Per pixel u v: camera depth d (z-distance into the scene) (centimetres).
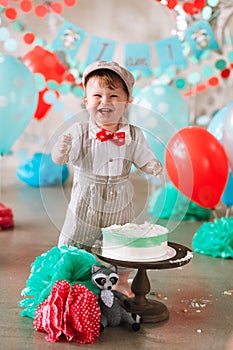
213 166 354
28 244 354
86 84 258
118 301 241
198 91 530
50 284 232
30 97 404
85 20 624
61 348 210
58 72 483
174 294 270
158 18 620
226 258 336
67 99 623
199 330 229
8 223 396
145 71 473
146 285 238
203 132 370
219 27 487
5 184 553
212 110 608
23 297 259
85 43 613
